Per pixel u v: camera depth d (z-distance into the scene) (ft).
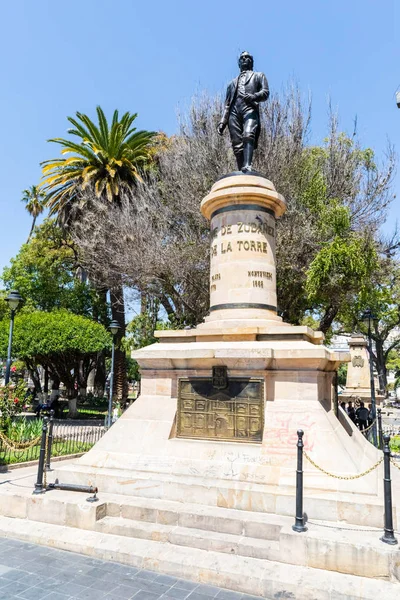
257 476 19.70
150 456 22.11
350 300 56.49
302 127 63.31
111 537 18.02
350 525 16.98
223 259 28.58
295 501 18.16
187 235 63.41
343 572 15.02
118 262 64.90
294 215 57.41
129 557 16.53
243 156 31.42
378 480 21.07
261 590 14.49
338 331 88.94
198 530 17.84
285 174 58.13
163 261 60.34
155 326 68.44
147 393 24.61
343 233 52.16
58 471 22.40
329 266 48.32
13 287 109.91
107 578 15.40
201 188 61.72
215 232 29.50
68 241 101.35
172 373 24.18
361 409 52.70
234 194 28.45
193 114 65.92
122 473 21.54
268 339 24.45
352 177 60.39
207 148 62.75
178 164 64.85
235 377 22.49
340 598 13.73
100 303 111.45
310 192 55.47
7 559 16.76
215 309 28.32
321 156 61.11
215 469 20.58
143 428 23.40
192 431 22.81
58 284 110.01
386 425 74.43
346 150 61.41
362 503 17.25
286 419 21.11
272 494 18.53
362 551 14.90
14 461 34.32
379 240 58.75
